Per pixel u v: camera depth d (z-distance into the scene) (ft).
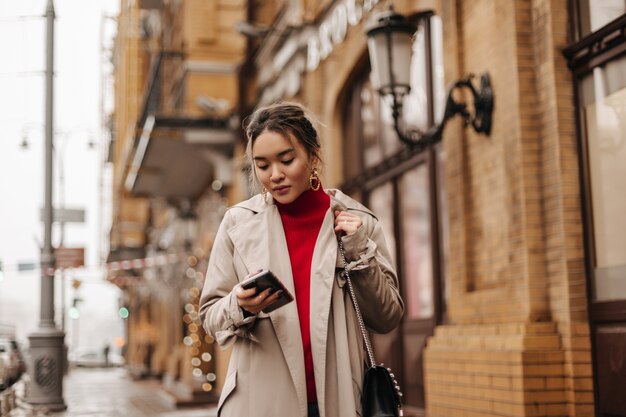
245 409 8.67
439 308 31.58
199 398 49.08
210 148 56.29
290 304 8.73
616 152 20.76
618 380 20.16
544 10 22.58
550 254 22.25
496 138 24.43
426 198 32.94
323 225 9.07
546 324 22.00
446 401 25.84
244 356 8.80
